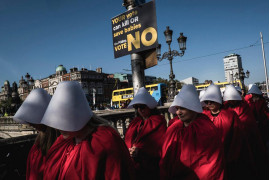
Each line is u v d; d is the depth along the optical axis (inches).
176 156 98.0
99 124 67.8
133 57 181.8
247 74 1076.5
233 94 178.9
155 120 129.2
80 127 58.0
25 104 82.4
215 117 147.4
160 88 1051.9
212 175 87.3
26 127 366.3
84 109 59.9
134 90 182.1
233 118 140.9
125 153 64.9
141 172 123.6
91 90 2898.6
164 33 477.1
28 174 82.7
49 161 69.3
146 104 129.9
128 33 183.2
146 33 173.6
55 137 80.4
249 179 139.4
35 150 82.9
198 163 90.0
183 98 98.5
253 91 264.2
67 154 66.3
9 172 123.2
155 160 125.8
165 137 106.3
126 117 243.9
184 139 95.0
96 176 59.6
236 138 137.9
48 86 3255.4
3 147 122.0
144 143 126.3
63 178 62.6
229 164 136.9
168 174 100.9
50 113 57.4
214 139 91.0
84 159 61.2
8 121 481.1
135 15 179.0
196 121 98.3
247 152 140.2
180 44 462.9
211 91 147.4
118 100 1296.8
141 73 181.3
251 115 179.8
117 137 65.5
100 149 61.2
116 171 60.6
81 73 2861.7
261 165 173.8
